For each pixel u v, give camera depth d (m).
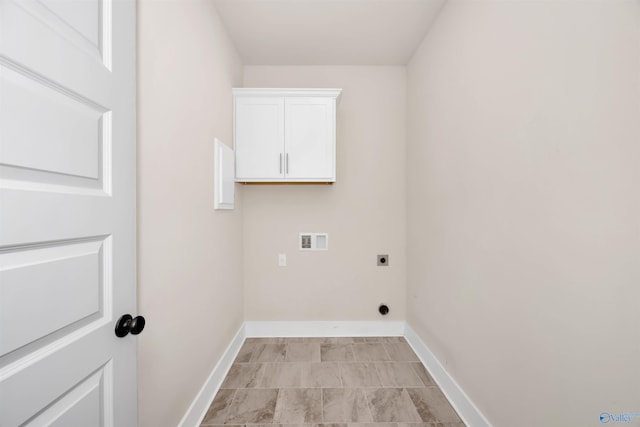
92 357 0.70
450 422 1.50
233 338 2.17
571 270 0.89
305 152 2.24
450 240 1.70
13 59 0.52
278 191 2.54
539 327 1.01
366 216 2.54
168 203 1.20
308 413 1.56
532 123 1.04
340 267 2.54
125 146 0.84
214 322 1.75
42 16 0.57
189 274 1.40
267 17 1.91
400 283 2.55
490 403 1.30
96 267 0.72
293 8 1.83
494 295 1.27
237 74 2.32
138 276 1.00
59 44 0.61
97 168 0.73
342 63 2.51
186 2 1.37
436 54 1.91
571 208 0.89
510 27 1.16
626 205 0.73
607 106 0.78
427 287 2.06
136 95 0.98
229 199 1.98
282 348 2.30
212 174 1.73
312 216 2.54
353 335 2.54
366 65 2.54
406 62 2.50
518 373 1.12
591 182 0.82
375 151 2.53
